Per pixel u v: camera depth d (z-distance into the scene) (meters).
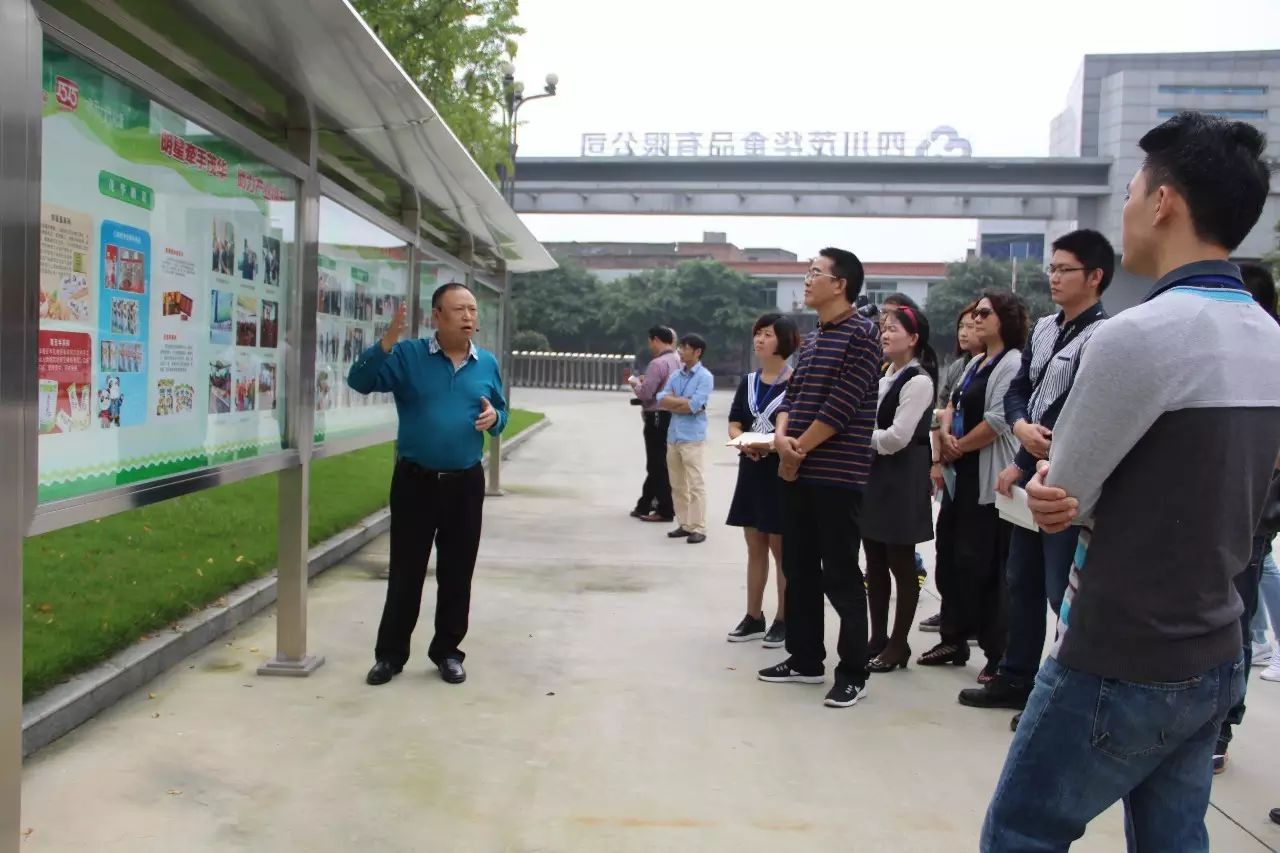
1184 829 1.92
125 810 3.12
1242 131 1.83
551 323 54.44
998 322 4.79
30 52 2.38
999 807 1.98
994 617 4.65
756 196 37.66
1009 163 35.84
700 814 3.24
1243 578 3.46
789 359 5.63
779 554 5.21
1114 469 1.81
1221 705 1.83
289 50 3.73
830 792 3.44
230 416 3.93
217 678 4.42
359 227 5.53
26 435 2.46
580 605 6.09
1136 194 1.92
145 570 5.52
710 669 4.84
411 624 4.58
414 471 4.46
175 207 3.47
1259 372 1.78
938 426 5.14
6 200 2.32
